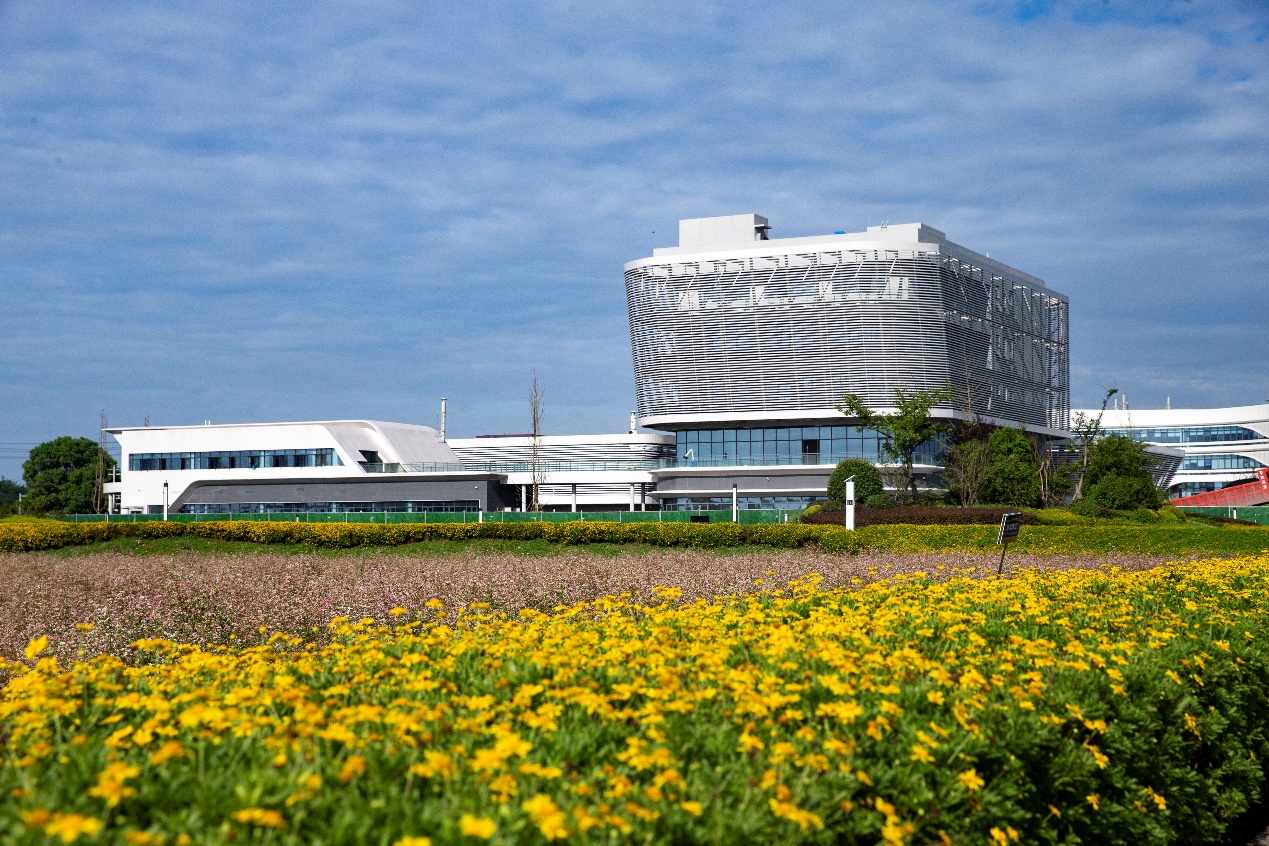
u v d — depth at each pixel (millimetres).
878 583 13477
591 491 81625
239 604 16922
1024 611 10000
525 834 4211
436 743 5059
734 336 71875
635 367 76438
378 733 5086
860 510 41031
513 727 5457
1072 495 72938
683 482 73250
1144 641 9141
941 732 5539
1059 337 86875
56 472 97625
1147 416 119562
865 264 69375
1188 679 8320
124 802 4285
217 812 4223
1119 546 30719
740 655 7270
